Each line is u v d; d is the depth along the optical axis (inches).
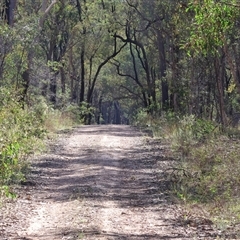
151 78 2635.3
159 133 1189.1
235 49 1293.1
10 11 1235.2
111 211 497.7
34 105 1304.1
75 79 2466.8
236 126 1344.7
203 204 536.4
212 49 531.2
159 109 1807.3
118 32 2436.0
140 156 893.8
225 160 684.7
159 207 522.6
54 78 1708.9
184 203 539.2
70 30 2062.0
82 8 2143.2
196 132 971.3
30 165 760.3
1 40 1112.2
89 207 511.2
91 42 2263.8
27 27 1163.3
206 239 399.9
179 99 1526.8
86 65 2738.7
